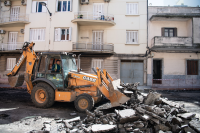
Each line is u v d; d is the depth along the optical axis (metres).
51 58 6.60
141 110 4.20
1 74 16.73
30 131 3.88
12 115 5.30
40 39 15.64
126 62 15.52
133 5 15.78
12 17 16.92
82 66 15.62
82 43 15.02
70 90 6.32
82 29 16.02
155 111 4.20
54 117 5.18
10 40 17.16
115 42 15.56
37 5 15.90
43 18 15.55
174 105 5.20
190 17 14.67
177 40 14.48
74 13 15.23
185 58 15.39
